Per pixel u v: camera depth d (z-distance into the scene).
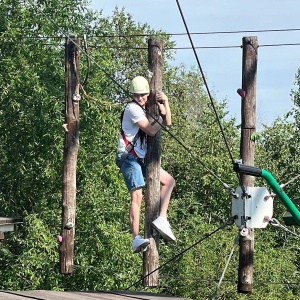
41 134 22.67
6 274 22.61
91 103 22.64
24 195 24.00
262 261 27.50
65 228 13.91
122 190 23.86
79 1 23.66
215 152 33.53
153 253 10.43
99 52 23.42
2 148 23.70
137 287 23.47
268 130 34.72
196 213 31.70
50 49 23.33
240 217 8.89
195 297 27.23
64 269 13.86
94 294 7.89
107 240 23.27
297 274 30.06
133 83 9.62
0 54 23.16
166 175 10.26
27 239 22.48
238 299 26.98
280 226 8.88
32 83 22.27
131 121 9.59
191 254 27.69
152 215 10.28
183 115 38.41
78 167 23.05
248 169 6.89
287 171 33.75
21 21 22.81
